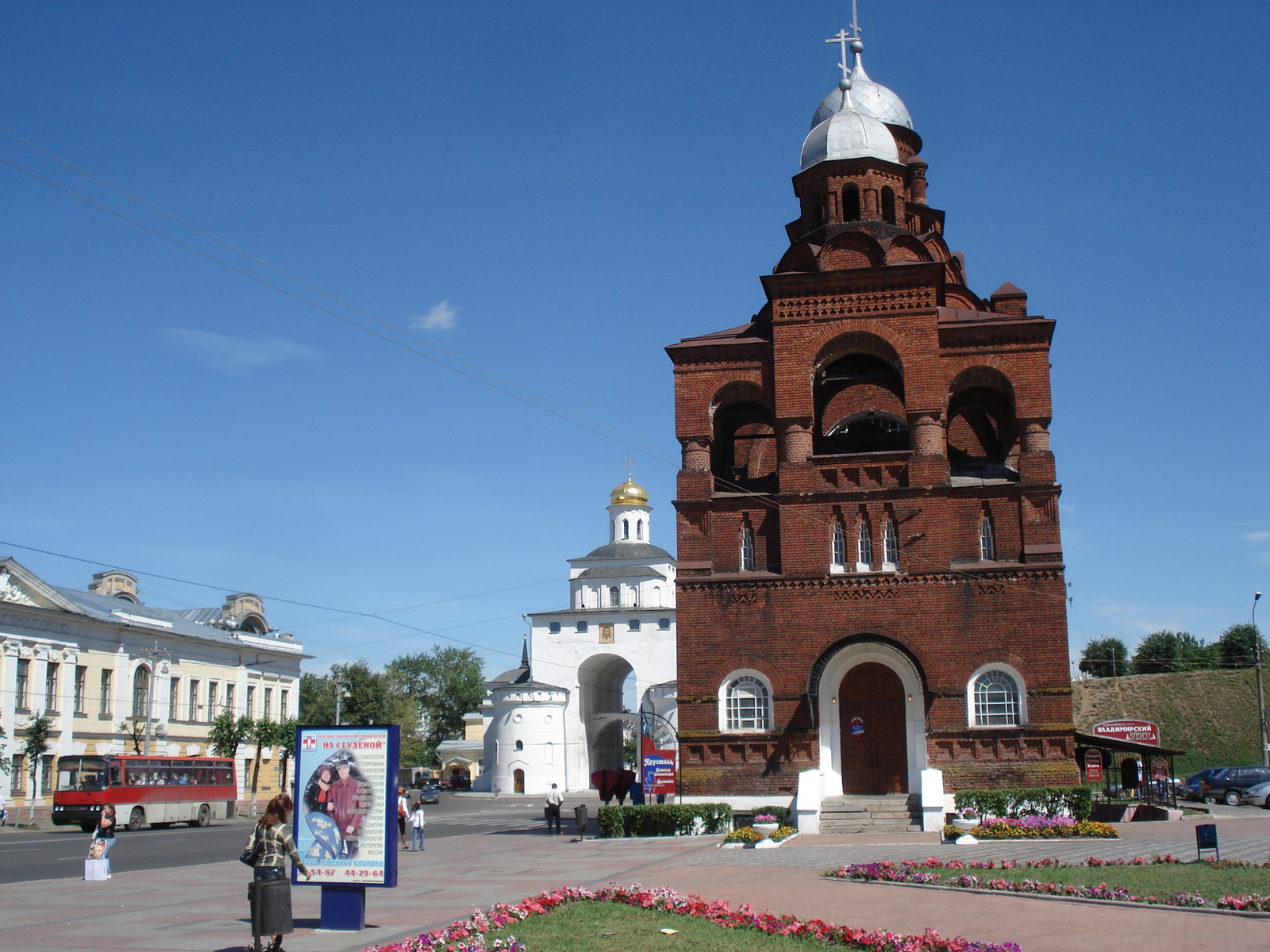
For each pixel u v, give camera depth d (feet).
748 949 53.21
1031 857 92.79
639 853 111.96
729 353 143.33
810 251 142.72
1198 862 84.28
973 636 130.21
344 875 62.03
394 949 51.67
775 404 139.85
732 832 116.57
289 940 58.49
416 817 129.59
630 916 63.41
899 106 182.09
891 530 135.23
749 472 151.84
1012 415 149.89
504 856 114.73
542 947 53.31
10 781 205.16
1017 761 126.52
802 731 131.54
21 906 74.43
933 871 82.38
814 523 136.05
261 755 289.12
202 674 269.44
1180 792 198.08
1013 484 133.69
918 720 129.70
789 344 140.46
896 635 131.64
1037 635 129.08
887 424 151.64
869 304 139.13
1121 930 58.49
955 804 123.03
